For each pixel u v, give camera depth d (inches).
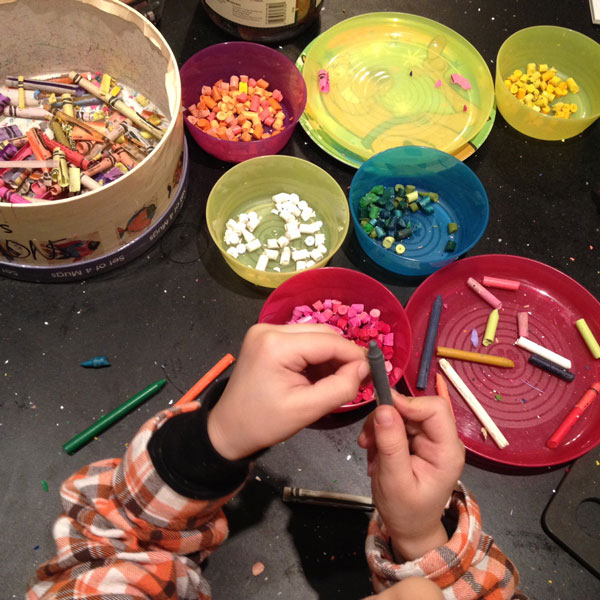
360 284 41.4
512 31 53.9
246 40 50.6
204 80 48.7
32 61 47.1
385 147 48.0
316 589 35.2
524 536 37.4
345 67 51.2
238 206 45.9
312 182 44.9
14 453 37.6
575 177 48.9
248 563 35.5
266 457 38.2
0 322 40.9
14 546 35.2
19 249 38.6
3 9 42.0
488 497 38.3
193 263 43.8
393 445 24.1
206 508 24.3
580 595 36.0
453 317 43.6
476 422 40.1
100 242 40.0
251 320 42.6
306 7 48.3
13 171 43.0
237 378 24.1
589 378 41.9
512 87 50.3
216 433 23.5
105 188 35.4
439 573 24.8
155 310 42.2
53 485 36.9
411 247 45.7
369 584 35.4
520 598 28.2
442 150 46.7
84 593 23.5
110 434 38.5
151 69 44.8
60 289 42.2
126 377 40.2
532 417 40.5
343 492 37.7
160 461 23.4
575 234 46.9
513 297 44.4
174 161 40.4
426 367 40.6
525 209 47.4
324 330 26.1
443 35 51.6
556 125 47.9
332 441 38.9
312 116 48.6
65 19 43.8
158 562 24.9
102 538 24.9
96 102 47.8
